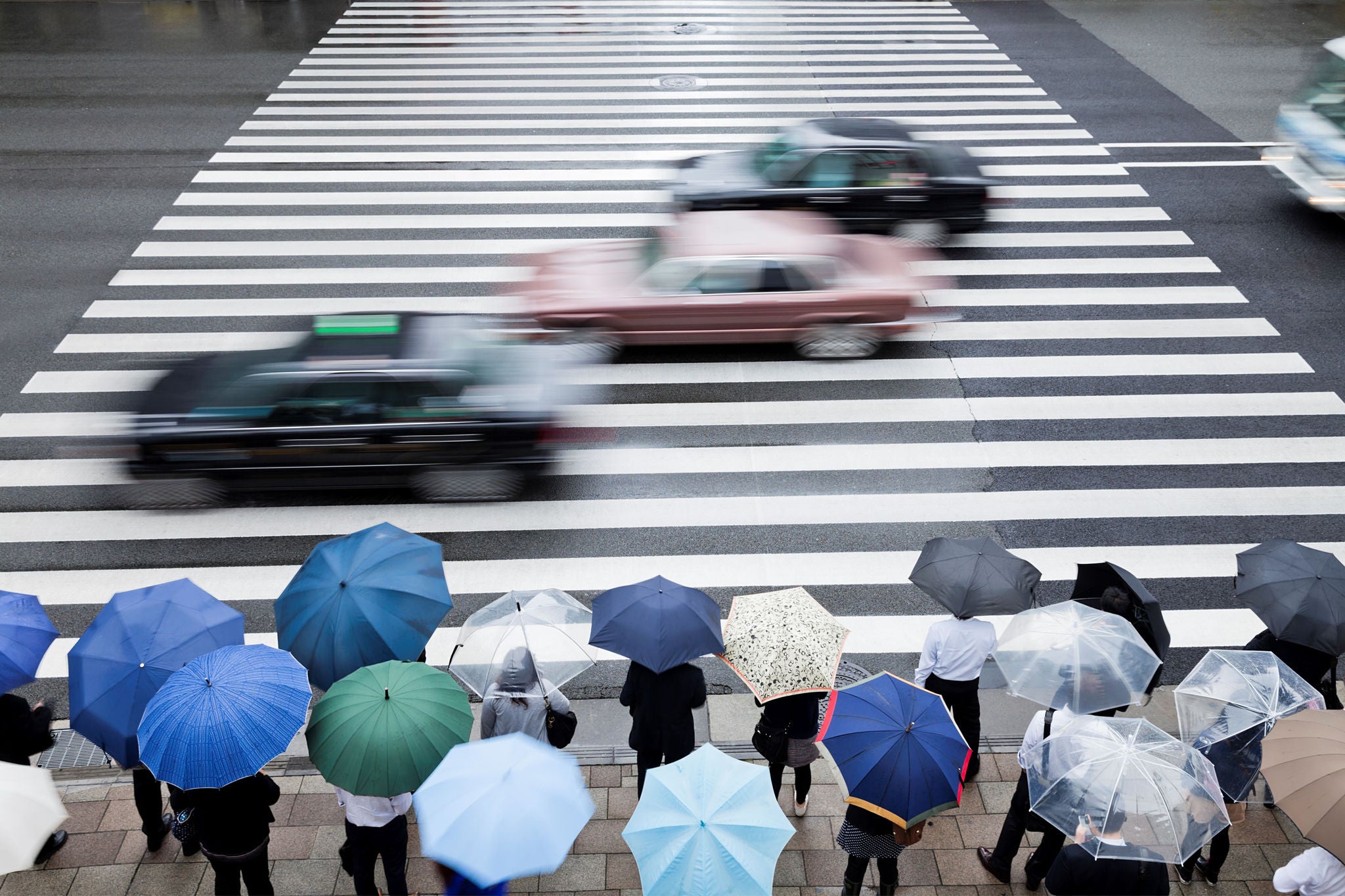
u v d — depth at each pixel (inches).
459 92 749.3
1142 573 357.7
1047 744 198.1
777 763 241.1
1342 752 184.7
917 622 337.7
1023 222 580.1
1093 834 182.9
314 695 279.7
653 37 857.5
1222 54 817.5
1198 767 191.3
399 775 188.9
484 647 241.8
